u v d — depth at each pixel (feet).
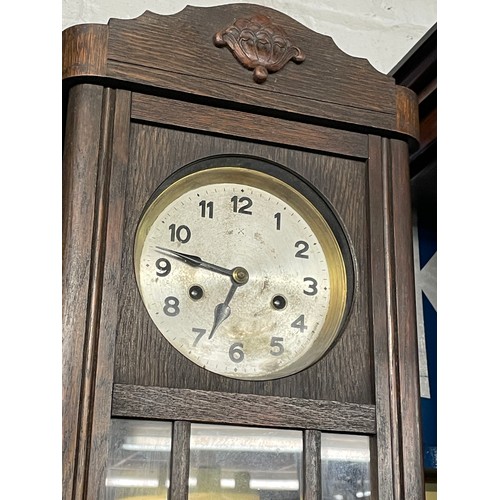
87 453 2.39
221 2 4.19
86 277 2.53
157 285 2.66
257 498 2.52
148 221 2.70
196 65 2.80
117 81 2.70
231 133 2.82
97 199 2.61
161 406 2.49
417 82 3.34
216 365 2.64
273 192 2.89
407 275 2.89
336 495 2.60
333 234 2.91
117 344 2.53
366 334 2.80
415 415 2.74
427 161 3.47
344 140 2.95
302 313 2.80
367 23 4.42
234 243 2.79
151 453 2.47
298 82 2.91
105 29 2.72
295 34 2.95
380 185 2.95
